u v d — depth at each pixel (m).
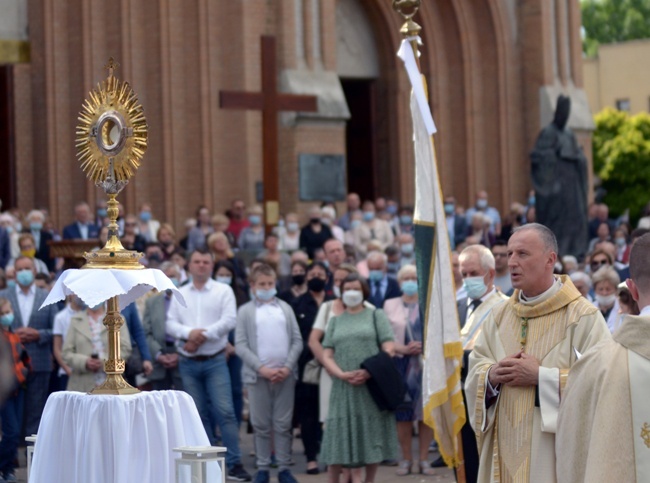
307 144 46.31
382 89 53.97
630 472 9.75
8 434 22.73
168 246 32.88
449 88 54.78
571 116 55.69
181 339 22.41
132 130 14.91
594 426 9.94
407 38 17.42
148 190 43.84
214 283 22.91
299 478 22.98
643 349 9.87
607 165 82.88
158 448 14.57
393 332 22.78
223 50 44.84
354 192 55.00
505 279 21.69
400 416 23.25
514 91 55.06
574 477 10.17
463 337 17.48
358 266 31.56
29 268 24.48
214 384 22.44
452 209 45.22
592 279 24.61
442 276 17.00
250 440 28.02
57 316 23.73
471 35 54.56
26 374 23.06
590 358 10.17
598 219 42.25
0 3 42.97
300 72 46.00
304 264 25.75
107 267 14.63
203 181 44.22
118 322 14.88
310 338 21.66
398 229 42.38
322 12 46.94
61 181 42.59
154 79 43.69
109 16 43.09
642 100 97.44
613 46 98.81
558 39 55.81
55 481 14.76
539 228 12.93
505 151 54.72
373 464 20.89
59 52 42.72
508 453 12.66
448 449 16.89
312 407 23.53
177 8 43.94
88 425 14.29
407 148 53.47
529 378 12.45
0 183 42.88
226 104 35.25
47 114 42.41
